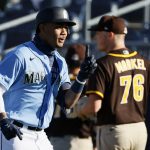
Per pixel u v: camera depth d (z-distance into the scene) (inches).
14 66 529.3
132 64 684.1
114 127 672.4
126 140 672.4
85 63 550.9
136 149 685.9
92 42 1029.2
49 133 732.7
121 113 671.8
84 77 554.9
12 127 518.3
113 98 669.9
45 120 555.2
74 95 561.3
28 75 536.4
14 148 541.0
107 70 666.2
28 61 534.6
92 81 665.6
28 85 541.0
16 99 543.8
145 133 690.2
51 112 561.9
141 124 685.3
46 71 547.2
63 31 545.3
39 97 548.1
